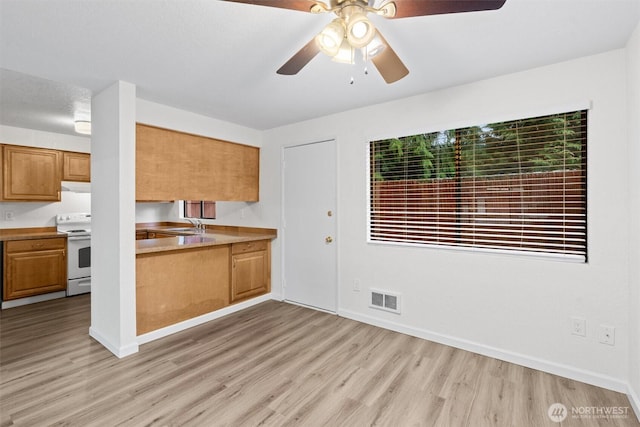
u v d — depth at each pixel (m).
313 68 2.25
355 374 2.25
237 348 2.65
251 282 3.80
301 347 2.68
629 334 1.97
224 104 3.05
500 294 2.45
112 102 2.54
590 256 2.11
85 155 4.46
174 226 5.48
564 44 1.94
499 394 2.01
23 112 3.28
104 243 2.66
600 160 2.06
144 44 1.92
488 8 1.23
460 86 2.59
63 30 1.76
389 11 1.28
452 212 2.70
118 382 2.13
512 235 2.40
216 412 1.83
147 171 2.97
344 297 3.38
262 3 1.24
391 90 2.70
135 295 2.58
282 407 1.88
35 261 3.85
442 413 1.84
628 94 1.93
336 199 3.39
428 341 2.79
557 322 2.23
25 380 2.14
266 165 4.07
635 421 1.75
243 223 4.37
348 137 3.28
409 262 2.92
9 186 3.80
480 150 2.57
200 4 1.54
